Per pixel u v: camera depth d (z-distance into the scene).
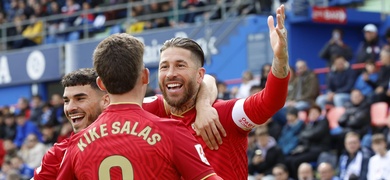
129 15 29.67
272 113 7.24
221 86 21.64
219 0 27.48
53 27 32.03
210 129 7.38
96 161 6.16
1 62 32.22
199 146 6.31
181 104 7.39
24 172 22.36
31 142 22.98
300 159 18.42
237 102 7.48
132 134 6.17
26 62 31.33
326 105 21.11
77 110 7.43
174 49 7.29
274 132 19.61
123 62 6.16
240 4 27.03
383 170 15.99
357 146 16.81
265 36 25.80
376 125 19.23
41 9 32.88
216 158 7.43
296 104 20.78
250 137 18.67
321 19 25.84
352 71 21.30
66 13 32.25
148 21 29.30
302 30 26.23
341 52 23.14
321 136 18.56
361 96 19.23
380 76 20.44
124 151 6.13
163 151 6.15
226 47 26.67
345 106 20.12
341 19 26.30
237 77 26.39
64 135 22.38
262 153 18.06
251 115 7.33
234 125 7.46
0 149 24.69
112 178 6.11
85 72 7.46
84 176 6.21
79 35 31.64
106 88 6.29
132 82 6.23
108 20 30.89
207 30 26.94
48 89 31.12
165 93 7.36
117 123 6.23
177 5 28.64
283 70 7.01
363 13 26.81
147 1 29.61
